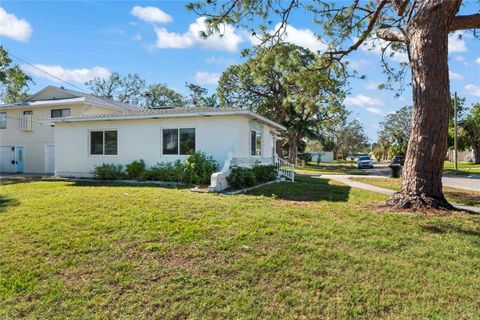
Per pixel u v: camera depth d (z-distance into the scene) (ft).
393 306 10.76
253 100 104.22
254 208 23.07
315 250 14.82
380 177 62.64
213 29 25.59
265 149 55.11
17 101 94.68
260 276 12.63
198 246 15.19
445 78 23.52
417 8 24.50
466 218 20.86
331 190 36.42
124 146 46.75
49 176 56.39
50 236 16.78
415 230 18.19
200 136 42.52
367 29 31.81
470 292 11.54
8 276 12.89
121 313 10.64
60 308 10.94
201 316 10.43
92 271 13.20
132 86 148.66
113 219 19.48
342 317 10.27
